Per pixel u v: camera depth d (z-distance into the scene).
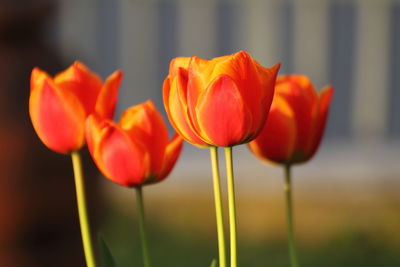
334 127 12.28
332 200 11.13
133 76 12.20
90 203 4.35
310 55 12.20
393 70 12.23
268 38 12.16
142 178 2.26
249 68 2.02
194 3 12.14
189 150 11.53
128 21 12.08
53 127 2.29
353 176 11.66
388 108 12.27
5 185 4.05
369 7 12.14
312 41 12.18
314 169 11.63
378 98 12.28
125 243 8.66
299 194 11.22
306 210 10.84
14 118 4.09
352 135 12.29
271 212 10.67
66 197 4.25
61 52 4.50
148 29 12.13
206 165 11.34
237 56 2.02
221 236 2.11
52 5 4.38
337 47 12.23
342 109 12.28
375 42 12.20
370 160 11.95
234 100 2.00
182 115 2.09
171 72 2.12
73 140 2.30
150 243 8.93
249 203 10.91
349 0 12.13
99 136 2.23
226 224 9.99
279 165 2.49
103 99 2.28
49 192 4.17
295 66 12.24
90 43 11.95
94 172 4.37
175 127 2.12
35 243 4.16
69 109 2.28
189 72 2.03
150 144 2.25
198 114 2.02
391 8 12.13
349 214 10.71
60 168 4.20
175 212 10.38
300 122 2.45
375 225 10.07
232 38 12.20
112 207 9.30
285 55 12.22
